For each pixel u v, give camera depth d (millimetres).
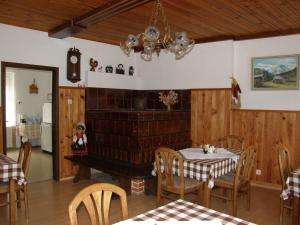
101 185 1588
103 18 3539
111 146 4504
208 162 3082
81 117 4977
